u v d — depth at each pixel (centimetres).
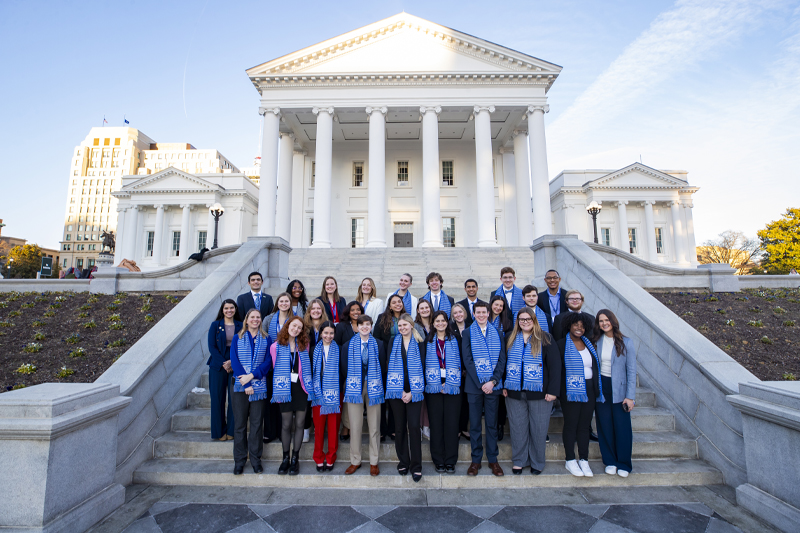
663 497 472
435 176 2527
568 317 523
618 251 1195
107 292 1173
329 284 661
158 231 4231
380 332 562
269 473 511
